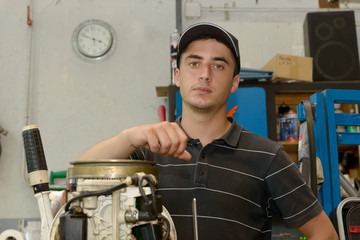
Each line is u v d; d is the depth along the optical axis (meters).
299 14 3.14
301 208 1.04
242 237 1.02
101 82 3.02
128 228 0.62
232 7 3.12
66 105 2.99
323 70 2.77
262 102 2.47
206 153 1.09
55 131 2.95
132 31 3.10
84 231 0.58
